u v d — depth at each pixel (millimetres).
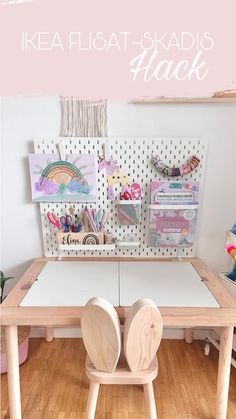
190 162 1457
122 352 1159
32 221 1579
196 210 1484
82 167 1456
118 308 1105
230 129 1478
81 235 1463
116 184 1496
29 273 1380
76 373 1482
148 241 1549
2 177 1526
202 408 1299
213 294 1206
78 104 1435
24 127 1470
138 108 1451
